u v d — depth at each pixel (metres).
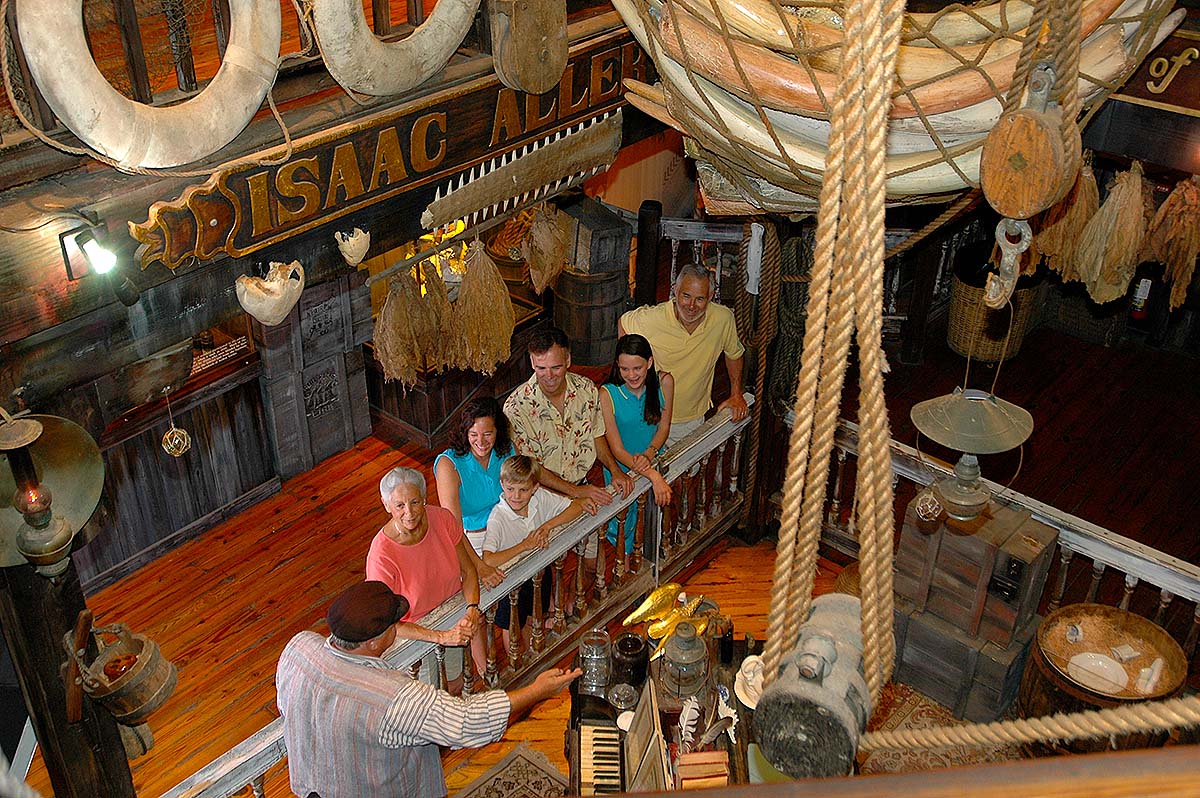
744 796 0.53
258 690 5.81
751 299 6.31
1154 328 8.42
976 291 7.84
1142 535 6.75
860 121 1.38
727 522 6.40
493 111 4.68
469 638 4.60
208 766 4.11
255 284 3.99
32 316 3.37
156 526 6.62
